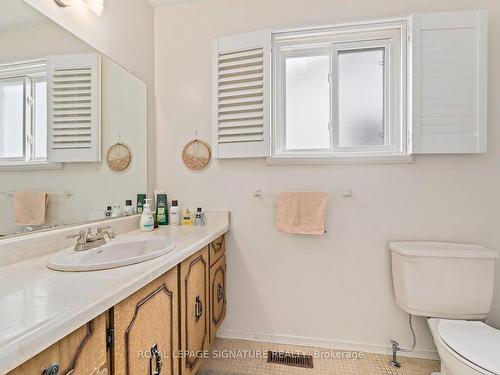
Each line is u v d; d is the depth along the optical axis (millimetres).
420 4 1570
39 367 527
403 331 1604
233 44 1714
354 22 1603
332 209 1675
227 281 1816
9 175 959
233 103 1732
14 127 982
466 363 1002
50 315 563
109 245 1186
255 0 1768
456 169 1542
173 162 1894
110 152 1490
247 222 1787
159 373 956
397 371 1492
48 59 1129
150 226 1580
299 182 1710
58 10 1182
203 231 1562
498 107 1502
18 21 1009
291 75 1825
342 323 1678
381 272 1627
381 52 1710
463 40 1464
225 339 1799
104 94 1449
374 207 1629
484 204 1520
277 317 1758
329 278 1689
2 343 459
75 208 1250
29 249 992
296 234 1726
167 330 1025
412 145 1512
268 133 1667
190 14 1867
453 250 1407
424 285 1416
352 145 1749
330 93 1742
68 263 914
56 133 1158
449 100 1478
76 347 611
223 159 1816
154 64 1913
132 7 1694
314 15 1687
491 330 1214
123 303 770
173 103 1896
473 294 1369
